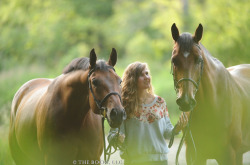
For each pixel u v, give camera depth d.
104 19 47.25
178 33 8.76
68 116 8.48
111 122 7.62
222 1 25.30
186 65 8.28
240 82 10.44
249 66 11.81
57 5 42.84
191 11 40.34
